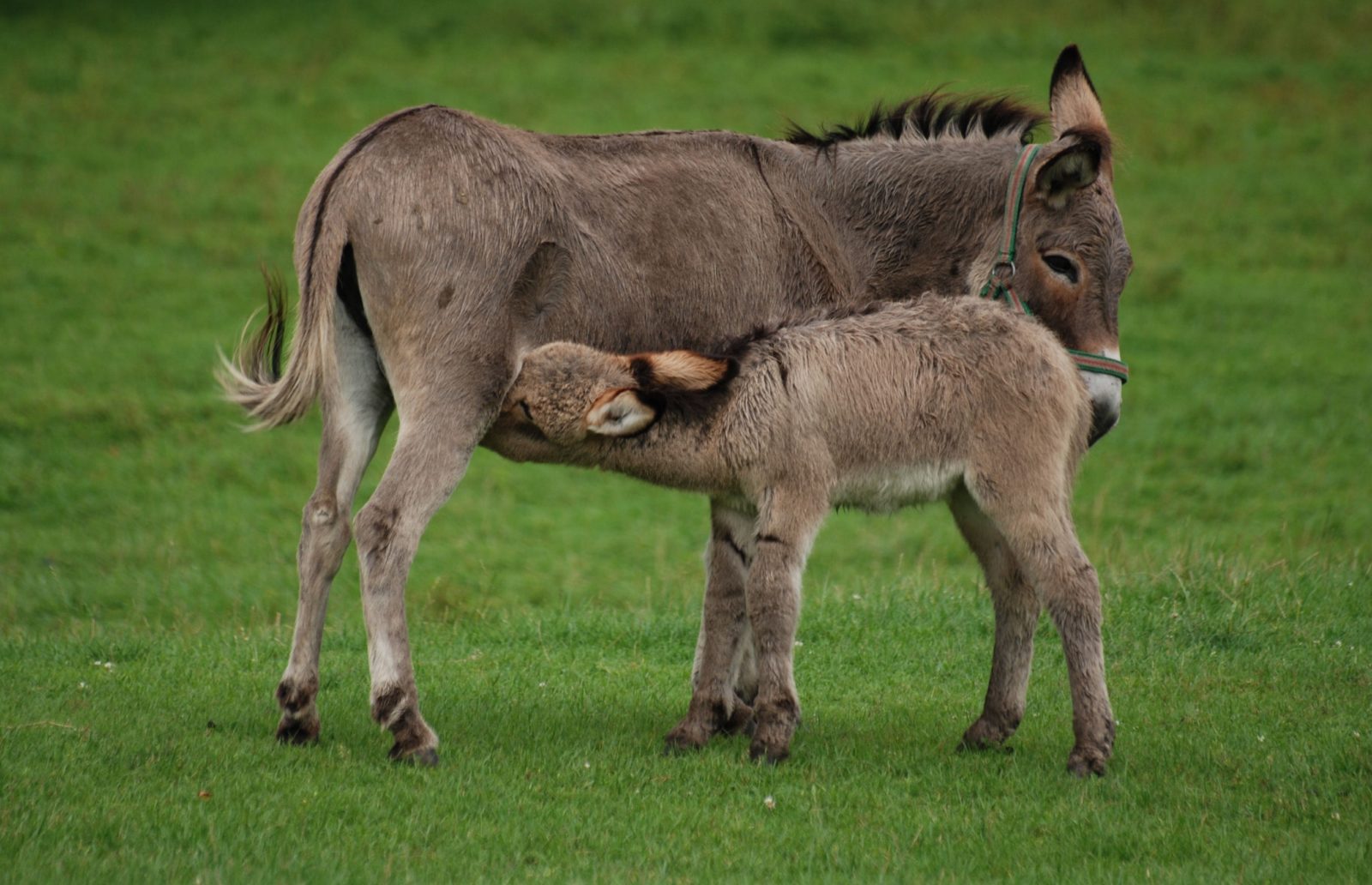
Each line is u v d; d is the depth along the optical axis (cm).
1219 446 3328
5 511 2925
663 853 1020
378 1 6444
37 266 4200
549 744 1288
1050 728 1379
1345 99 5609
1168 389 3641
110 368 3659
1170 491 3095
